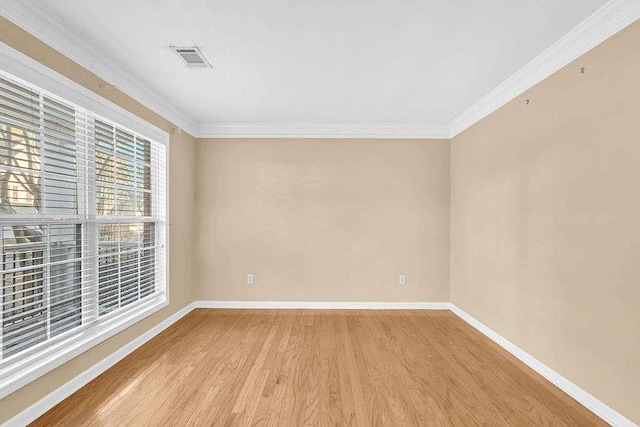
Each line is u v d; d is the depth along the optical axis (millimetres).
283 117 4562
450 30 2434
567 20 2303
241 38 2561
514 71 3117
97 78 2809
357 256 4879
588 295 2396
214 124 4848
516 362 3135
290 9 2197
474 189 4148
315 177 4879
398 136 4867
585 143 2438
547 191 2842
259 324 4176
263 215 4891
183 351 3330
